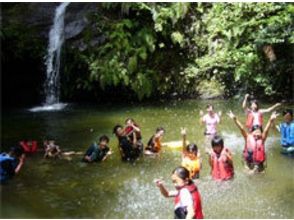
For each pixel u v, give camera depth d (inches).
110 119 567.5
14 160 385.1
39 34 687.7
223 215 319.3
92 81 673.0
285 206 331.6
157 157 427.2
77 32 688.4
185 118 565.0
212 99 670.5
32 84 689.0
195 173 374.6
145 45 669.9
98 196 349.1
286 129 430.6
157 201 341.1
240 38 658.8
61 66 684.7
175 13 676.7
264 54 643.5
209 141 467.8
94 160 417.1
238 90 668.1
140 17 694.5
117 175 388.2
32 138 490.3
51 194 351.6
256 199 342.3
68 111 619.5
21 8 698.2
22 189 359.6
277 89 648.4
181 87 682.8
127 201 341.1
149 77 673.6
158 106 637.9
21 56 673.6
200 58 685.9
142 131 508.4
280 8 648.4
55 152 432.1
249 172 386.3
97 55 669.3
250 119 466.3
